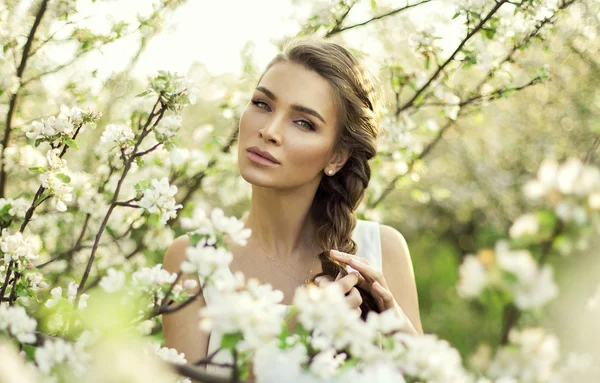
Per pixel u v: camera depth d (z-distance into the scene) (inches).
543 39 91.7
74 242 101.3
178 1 96.3
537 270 35.3
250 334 37.2
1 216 58.5
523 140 211.5
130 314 42.4
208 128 114.4
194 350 70.9
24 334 43.4
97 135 112.0
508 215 218.4
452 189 236.2
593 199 38.2
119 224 95.4
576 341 85.0
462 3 87.7
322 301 39.7
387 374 55.2
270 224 75.8
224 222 43.6
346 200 77.9
